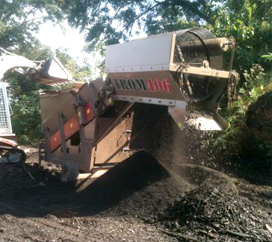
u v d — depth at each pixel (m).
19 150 10.52
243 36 12.52
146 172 7.32
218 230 5.32
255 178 9.32
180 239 5.14
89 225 5.84
